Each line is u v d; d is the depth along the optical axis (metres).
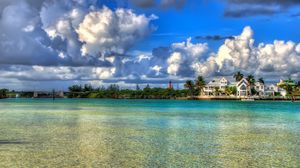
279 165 24.41
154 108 110.94
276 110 100.94
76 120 59.09
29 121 56.25
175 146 31.30
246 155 27.59
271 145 32.41
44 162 24.34
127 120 60.06
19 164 23.73
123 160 25.28
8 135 37.56
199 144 32.59
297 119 64.56
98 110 96.00
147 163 24.50
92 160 25.14
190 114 79.12
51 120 58.62
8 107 116.88
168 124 52.47
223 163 24.81
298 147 31.41
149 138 36.22
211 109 106.06
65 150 28.73
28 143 32.16
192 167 23.59
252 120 61.81
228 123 55.19
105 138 35.88
